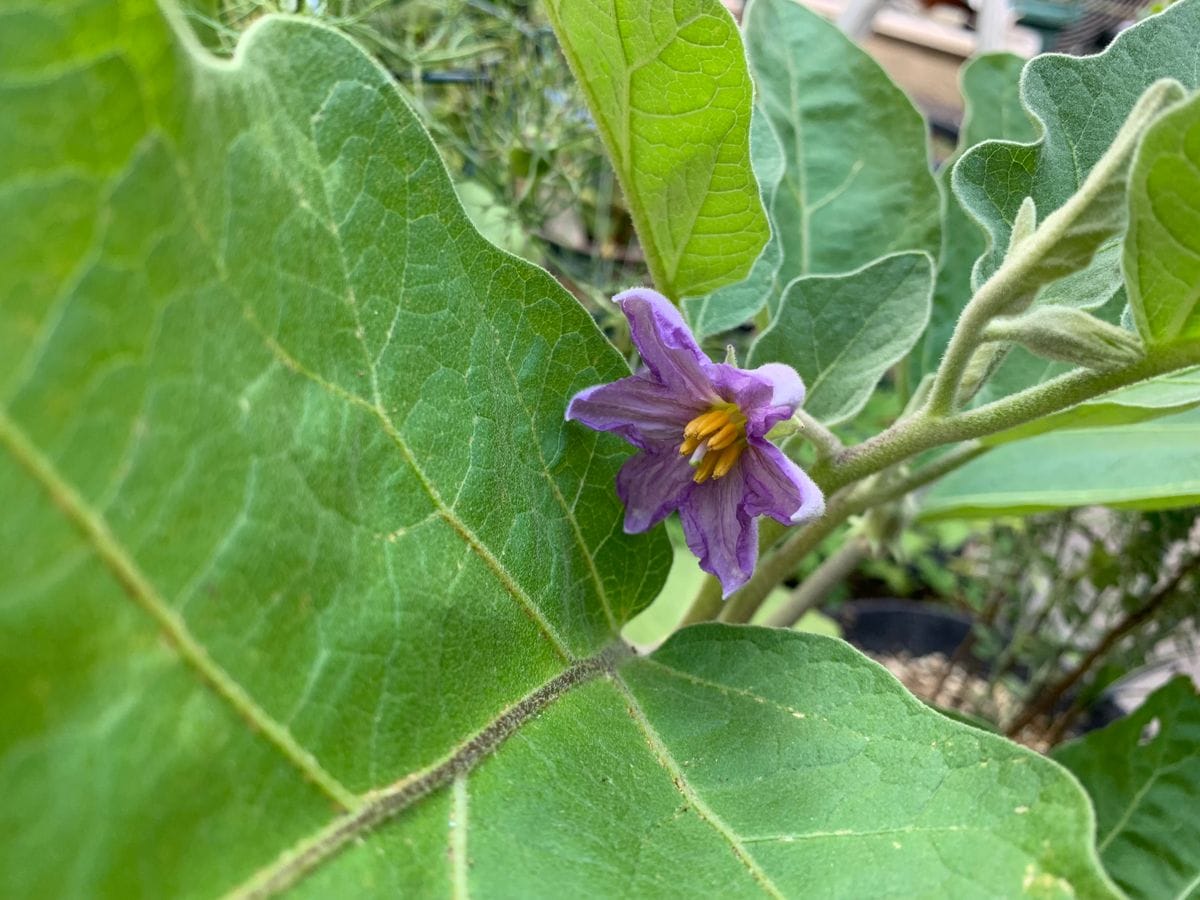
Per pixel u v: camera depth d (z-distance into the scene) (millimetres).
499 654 110
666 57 132
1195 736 198
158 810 68
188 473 73
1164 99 106
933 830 97
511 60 253
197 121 75
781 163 193
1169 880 185
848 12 282
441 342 110
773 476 135
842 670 120
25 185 62
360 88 99
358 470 96
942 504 216
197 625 73
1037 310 129
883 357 163
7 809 60
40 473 63
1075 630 276
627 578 142
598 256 283
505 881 88
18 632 61
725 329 187
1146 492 191
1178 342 117
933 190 223
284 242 88
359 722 87
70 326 64
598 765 110
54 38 63
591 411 133
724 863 100
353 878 80
